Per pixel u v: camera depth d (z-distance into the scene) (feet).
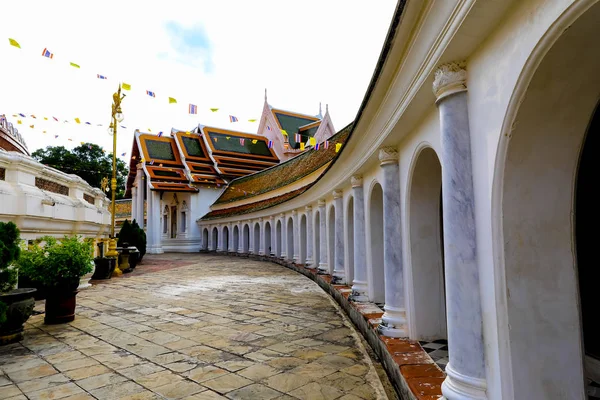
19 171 30.27
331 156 53.78
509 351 9.67
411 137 18.60
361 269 29.27
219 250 108.06
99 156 160.45
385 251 20.65
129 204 160.86
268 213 77.05
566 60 8.23
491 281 10.30
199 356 19.51
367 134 23.59
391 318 19.44
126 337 23.24
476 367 10.78
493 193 10.07
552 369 9.64
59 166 134.00
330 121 111.86
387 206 20.74
